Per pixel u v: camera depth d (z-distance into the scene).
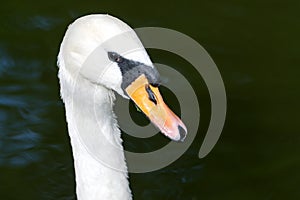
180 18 16.67
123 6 16.84
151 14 16.70
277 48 16.30
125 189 9.89
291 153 14.20
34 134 14.15
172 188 13.49
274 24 16.78
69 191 13.45
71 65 9.09
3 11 16.59
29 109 14.50
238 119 14.85
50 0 16.86
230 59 15.93
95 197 9.87
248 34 16.52
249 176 13.79
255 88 15.41
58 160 13.88
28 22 16.33
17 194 13.29
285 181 13.69
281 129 14.70
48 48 15.77
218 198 13.38
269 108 15.07
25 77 15.09
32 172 13.66
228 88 15.34
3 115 14.34
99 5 16.80
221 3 17.09
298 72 15.82
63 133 14.24
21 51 15.66
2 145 13.94
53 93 14.84
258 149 14.29
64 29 16.16
